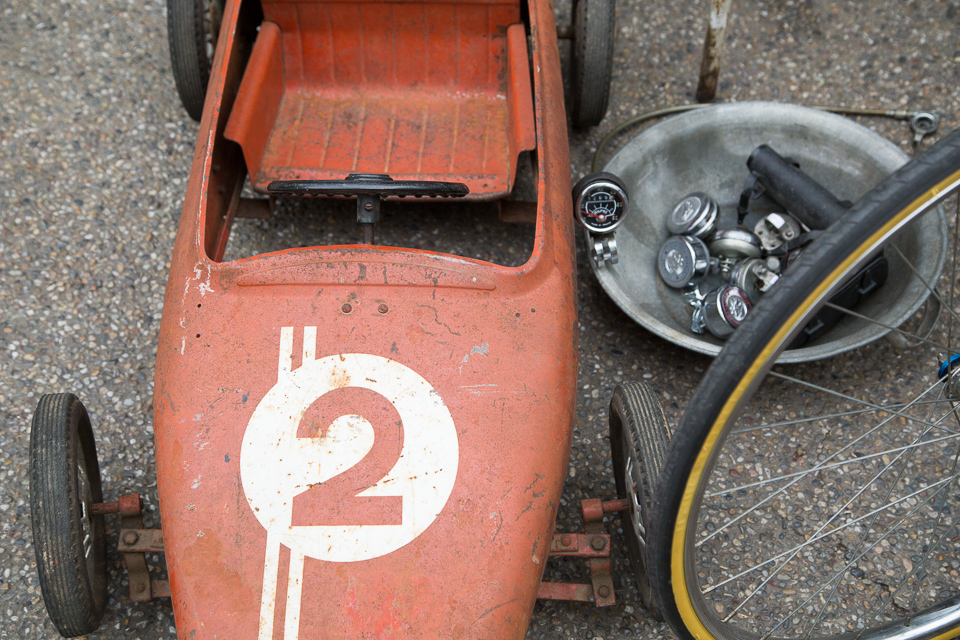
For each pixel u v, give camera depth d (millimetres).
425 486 1784
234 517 1749
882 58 3574
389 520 1749
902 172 1331
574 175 3281
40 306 2877
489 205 3189
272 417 1841
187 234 2113
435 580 1707
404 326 1948
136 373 2764
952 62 3543
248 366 1897
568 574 2385
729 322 2621
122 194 3152
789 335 1386
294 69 3039
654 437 2031
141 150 3266
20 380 2717
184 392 1880
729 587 2377
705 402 1407
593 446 2652
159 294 2941
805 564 2412
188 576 1713
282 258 2006
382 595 1688
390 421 1842
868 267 2531
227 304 1974
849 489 2553
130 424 2664
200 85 3053
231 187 2588
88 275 2959
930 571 2375
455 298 1991
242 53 2900
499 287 2012
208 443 1820
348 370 1891
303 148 2871
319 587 1688
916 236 2572
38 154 3221
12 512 2469
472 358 1925
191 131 3332
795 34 3664
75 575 1942
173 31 2934
